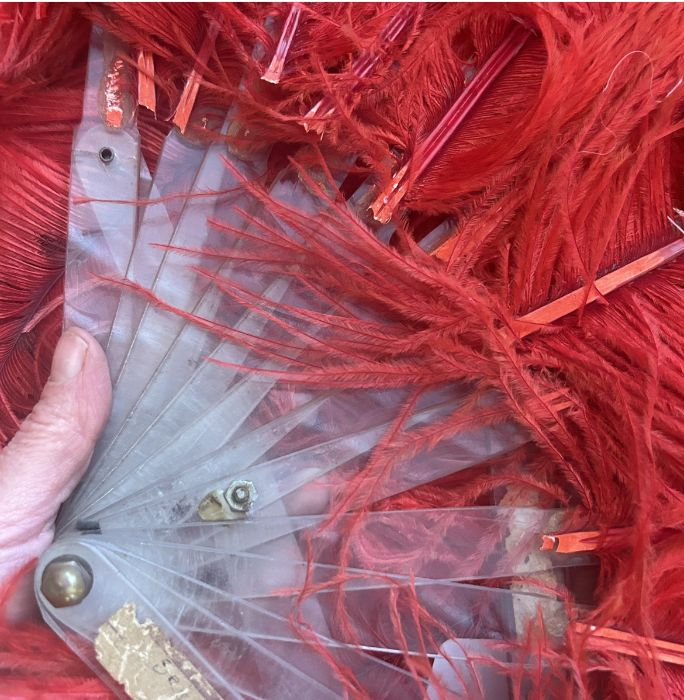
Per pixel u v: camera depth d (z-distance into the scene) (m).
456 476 0.22
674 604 0.20
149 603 0.20
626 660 0.19
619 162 0.21
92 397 0.22
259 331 0.22
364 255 0.21
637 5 0.20
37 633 0.21
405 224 0.22
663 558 0.20
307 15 0.20
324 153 0.22
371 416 0.22
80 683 0.20
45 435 0.21
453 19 0.21
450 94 0.22
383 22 0.21
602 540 0.21
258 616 0.21
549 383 0.21
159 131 0.23
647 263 0.21
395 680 0.21
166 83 0.22
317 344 0.21
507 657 0.21
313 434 0.22
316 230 0.21
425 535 0.21
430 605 0.21
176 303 0.22
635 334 0.21
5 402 0.23
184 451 0.22
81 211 0.22
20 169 0.23
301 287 0.22
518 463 0.22
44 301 0.23
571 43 0.20
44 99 0.23
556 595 0.21
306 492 0.21
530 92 0.22
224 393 0.22
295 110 0.21
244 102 0.21
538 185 0.21
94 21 0.21
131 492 0.22
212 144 0.22
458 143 0.22
